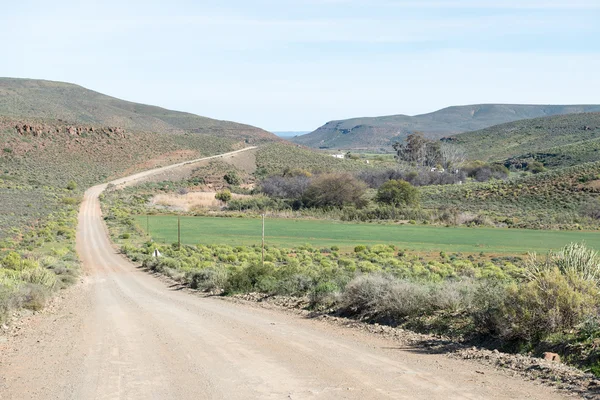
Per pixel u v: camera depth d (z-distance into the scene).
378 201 114.19
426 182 149.38
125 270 50.72
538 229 81.81
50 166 160.00
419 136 183.50
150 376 10.13
